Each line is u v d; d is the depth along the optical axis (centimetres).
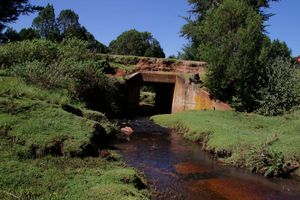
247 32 2477
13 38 3162
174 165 1489
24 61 2341
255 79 2486
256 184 1302
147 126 2472
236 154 1563
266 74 2444
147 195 1041
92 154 1298
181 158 1612
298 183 1330
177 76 3278
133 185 1047
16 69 2011
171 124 2448
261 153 1471
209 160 1603
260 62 2459
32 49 2459
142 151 1683
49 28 6069
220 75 2598
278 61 2462
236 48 2545
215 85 2644
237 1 2689
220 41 2625
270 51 2744
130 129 2223
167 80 3319
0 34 3023
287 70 2405
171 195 1116
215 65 2580
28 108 1411
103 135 1599
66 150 1216
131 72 3419
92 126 1455
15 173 938
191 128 2091
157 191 1133
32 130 1247
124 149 1684
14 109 1358
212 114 2394
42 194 851
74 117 1477
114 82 2850
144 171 1354
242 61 2464
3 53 2316
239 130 1883
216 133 1859
